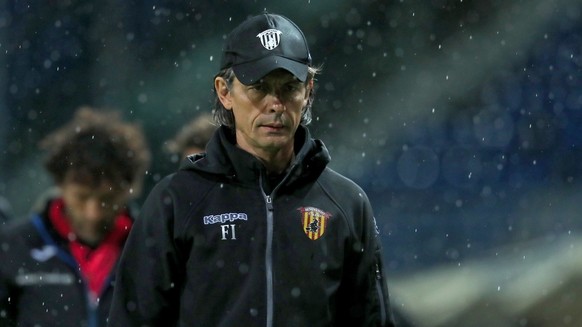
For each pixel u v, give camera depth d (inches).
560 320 1353.3
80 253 671.1
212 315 514.6
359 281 539.5
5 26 2635.3
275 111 515.8
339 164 2532.0
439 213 2508.6
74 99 2618.1
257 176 528.1
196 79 2407.7
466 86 2655.0
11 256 666.8
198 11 2452.0
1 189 2529.5
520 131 2787.9
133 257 529.0
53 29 2628.0
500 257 1547.7
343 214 535.5
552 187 2672.2
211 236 519.5
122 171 670.5
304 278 519.8
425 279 1595.7
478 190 2645.2
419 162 2610.7
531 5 2632.9
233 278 516.4
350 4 2436.0
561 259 1422.2
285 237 523.5
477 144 2706.7
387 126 2559.1
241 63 518.6
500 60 2677.2
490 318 1418.6
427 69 2568.9
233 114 541.3
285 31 524.7
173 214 523.8
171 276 522.3
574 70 2819.9
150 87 2445.9
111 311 533.6
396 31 2503.7
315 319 518.9
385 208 2519.7
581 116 2812.5
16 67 2625.5
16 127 2615.7
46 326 663.1
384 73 2514.8
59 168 664.4
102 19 2556.6
